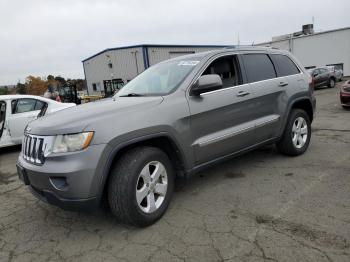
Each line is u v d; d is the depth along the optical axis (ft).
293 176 13.64
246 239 9.04
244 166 15.51
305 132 16.67
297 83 16.07
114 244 9.43
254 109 13.66
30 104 25.40
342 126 23.86
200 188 13.17
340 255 7.95
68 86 70.03
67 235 10.26
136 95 12.39
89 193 8.95
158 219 10.52
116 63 93.86
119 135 9.32
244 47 14.40
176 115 10.75
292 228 9.40
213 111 11.91
